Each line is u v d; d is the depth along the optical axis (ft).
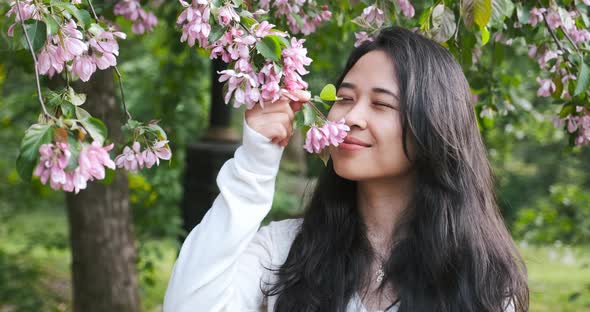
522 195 35.58
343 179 5.54
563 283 25.09
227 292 4.76
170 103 15.03
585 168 32.68
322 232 5.44
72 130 3.88
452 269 5.22
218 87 12.26
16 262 20.27
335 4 7.52
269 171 4.69
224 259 4.69
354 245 5.38
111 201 13.75
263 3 5.99
